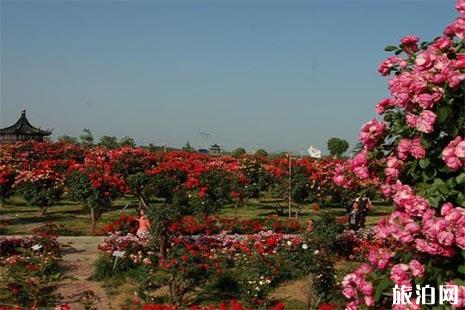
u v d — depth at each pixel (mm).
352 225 16781
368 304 3643
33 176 22484
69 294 11141
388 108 3768
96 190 18938
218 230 15773
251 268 11422
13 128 40312
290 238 13305
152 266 11633
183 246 11711
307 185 22609
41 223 21609
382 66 3926
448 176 3473
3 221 21219
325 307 8359
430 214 3262
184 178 22094
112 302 10562
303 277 11977
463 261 3244
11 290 10445
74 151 31672
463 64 3398
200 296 11039
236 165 26172
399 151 3543
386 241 3969
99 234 18328
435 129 3434
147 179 20438
